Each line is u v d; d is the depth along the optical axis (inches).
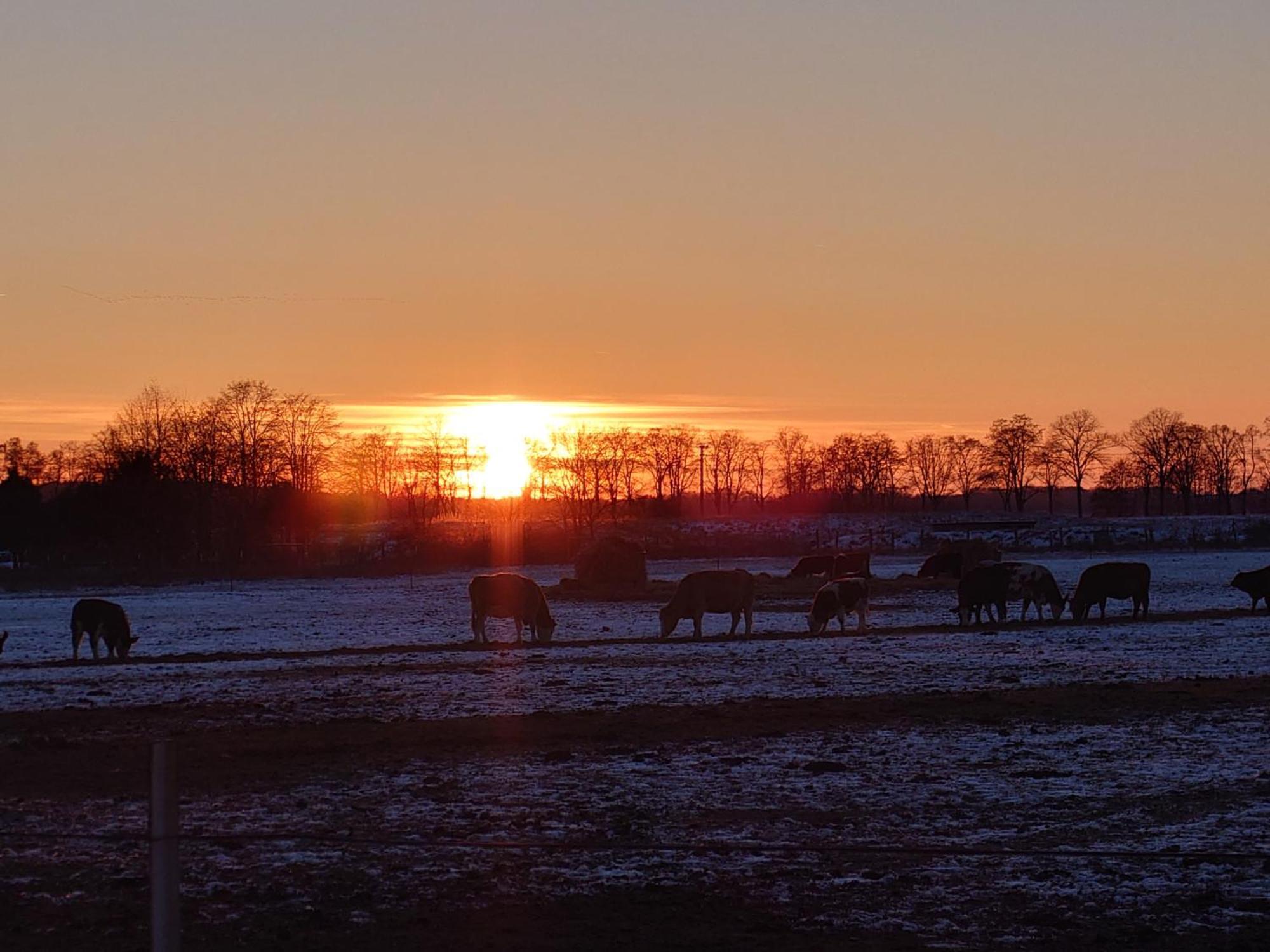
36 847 646.5
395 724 997.2
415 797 745.6
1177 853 561.3
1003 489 6761.8
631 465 5900.6
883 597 2349.9
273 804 733.3
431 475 6092.5
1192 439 6269.7
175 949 315.9
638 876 579.5
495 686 1202.0
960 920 516.4
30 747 916.0
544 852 621.6
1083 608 1808.6
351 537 4416.8
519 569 3449.8
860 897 547.2
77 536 3976.4
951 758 828.6
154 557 3757.4
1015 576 1795.0
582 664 1364.4
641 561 2573.8
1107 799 715.4
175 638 1830.7
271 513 4084.6
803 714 1003.9
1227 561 3316.9
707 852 620.4
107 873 600.4
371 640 1732.3
